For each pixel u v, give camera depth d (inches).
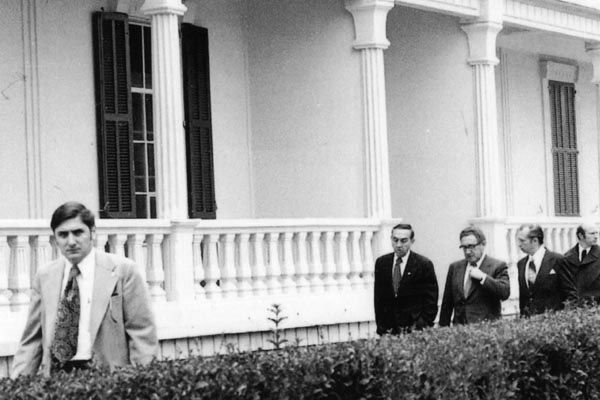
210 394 335.9
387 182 753.0
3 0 671.1
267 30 800.3
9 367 536.7
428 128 855.1
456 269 609.6
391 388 388.8
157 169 634.2
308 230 703.1
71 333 372.2
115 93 718.5
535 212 1076.5
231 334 645.3
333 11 765.9
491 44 837.8
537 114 1085.8
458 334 461.1
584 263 706.2
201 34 775.7
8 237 548.7
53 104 693.9
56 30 697.6
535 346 463.2
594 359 499.2
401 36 865.5
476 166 836.6
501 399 432.5
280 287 684.7
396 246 608.1
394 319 611.2
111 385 321.4
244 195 804.0
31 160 682.2
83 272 374.6
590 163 1160.2
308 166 781.9
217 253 692.1
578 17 940.0
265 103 802.2
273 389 354.9
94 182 713.6
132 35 748.0
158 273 614.2
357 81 757.3
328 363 371.2
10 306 548.1
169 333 605.9
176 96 633.0
